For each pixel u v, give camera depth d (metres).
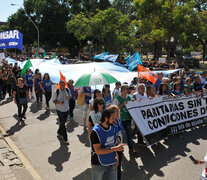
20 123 8.09
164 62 21.97
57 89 6.29
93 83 6.87
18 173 4.74
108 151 3.26
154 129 6.19
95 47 49.72
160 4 22.00
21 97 8.11
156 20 24.03
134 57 10.34
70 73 12.38
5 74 12.09
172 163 5.25
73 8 42.59
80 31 28.36
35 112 9.50
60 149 6.04
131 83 8.99
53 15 45.47
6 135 6.93
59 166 5.17
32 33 47.88
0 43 20.34
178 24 21.67
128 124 5.75
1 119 8.51
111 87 10.18
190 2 21.72
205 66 35.12
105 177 3.61
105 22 27.50
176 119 6.95
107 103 6.83
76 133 7.19
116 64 13.88
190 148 6.05
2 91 13.33
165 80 7.73
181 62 25.39
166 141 6.53
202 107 7.72
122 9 35.66
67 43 47.81
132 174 4.80
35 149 6.04
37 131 7.33
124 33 29.27
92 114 4.83
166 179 4.61
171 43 24.41
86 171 4.95
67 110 6.38
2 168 4.90
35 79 10.37
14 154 5.64
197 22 22.05
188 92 7.64
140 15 24.34
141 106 6.08
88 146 6.22
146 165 5.17
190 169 4.99
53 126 7.82
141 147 6.14
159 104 6.56
